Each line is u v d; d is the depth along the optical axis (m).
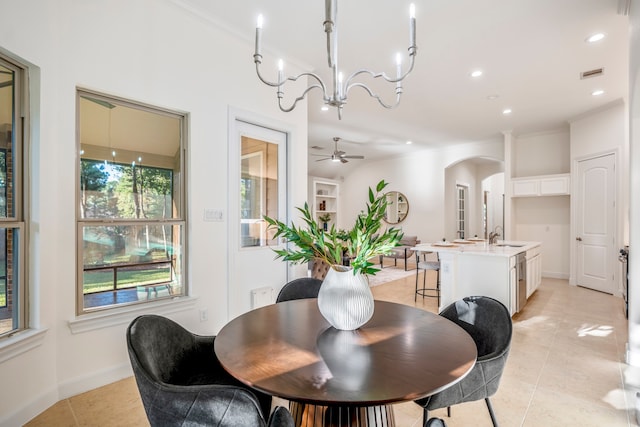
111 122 2.38
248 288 3.22
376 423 1.37
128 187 2.47
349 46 3.23
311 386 1.03
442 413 2.05
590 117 5.36
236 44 3.10
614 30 2.94
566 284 5.76
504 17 2.75
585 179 5.48
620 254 4.31
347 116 5.44
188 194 2.75
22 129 1.94
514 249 4.14
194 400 1.10
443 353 1.28
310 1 2.55
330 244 1.52
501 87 4.23
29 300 1.95
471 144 7.40
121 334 2.36
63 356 2.10
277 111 3.50
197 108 2.79
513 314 3.84
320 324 1.63
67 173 2.12
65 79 2.10
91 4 2.22
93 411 1.98
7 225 1.85
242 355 1.26
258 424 1.06
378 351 1.29
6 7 1.78
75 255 2.17
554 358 2.79
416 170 8.40
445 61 3.53
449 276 4.06
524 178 6.30
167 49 2.61
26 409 1.86
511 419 1.97
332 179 10.04
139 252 2.53
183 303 2.67
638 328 2.64
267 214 3.47
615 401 2.14
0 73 1.86
